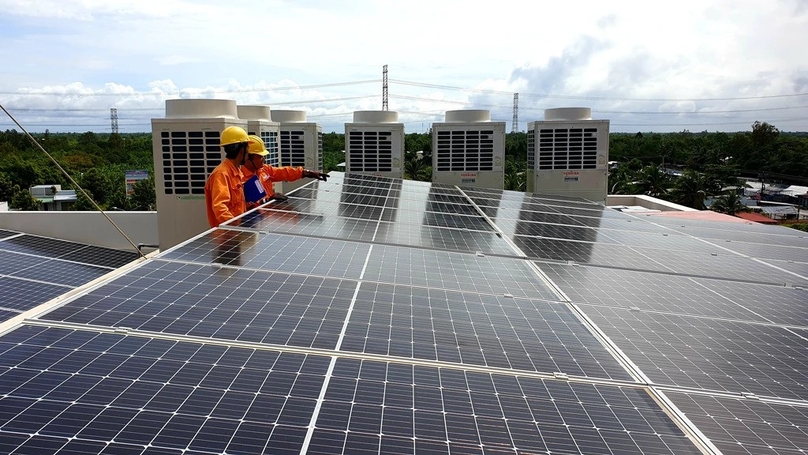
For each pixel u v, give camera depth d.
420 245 9.20
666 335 5.91
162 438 3.14
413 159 53.44
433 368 4.49
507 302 6.55
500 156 19.69
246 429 3.32
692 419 4.08
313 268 6.95
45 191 73.94
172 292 5.45
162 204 12.45
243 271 6.44
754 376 5.00
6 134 94.75
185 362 4.04
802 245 13.03
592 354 5.21
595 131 19.27
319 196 13.59
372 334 5.03
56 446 2.96
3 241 14.27
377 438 3.41
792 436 3.96
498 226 11.97
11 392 3.40
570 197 19.28
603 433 3.79
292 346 4.53
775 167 98.69
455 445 3.44
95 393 3.50
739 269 9.59
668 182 68.31
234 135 10.35
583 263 9.09
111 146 115.81
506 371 4.59
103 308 4.86
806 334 6.30
